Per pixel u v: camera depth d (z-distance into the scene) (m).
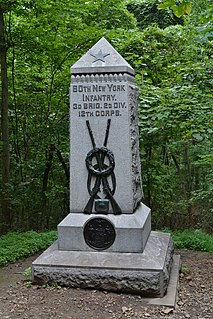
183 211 12.14
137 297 5.08
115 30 10.46
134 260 5.30
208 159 9.42
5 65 9.84
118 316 4.57
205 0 8.48
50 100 11.02
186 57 10.07
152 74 11.27
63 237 5.69
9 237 8.40
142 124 7.93
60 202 12.56
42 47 9.95
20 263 7.00
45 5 9.59
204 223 12.09
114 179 5.73
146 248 5.62
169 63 11.15
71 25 9.97
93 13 11.02
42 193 11.41
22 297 5.11
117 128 5.76
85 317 4.54
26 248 7.54
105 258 5.40
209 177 11.65
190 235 8.98
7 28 10.43
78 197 5.82
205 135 8.03
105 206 5.70
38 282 5.43
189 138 11.21
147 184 11.41
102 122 5.79
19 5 9.78
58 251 5.64
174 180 12.66
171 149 12.27
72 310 4.72
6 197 10.07
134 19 13.01
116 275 5.18
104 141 5.78
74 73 5.82
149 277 5.09
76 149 5.85
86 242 5.62
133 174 5.87
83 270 5.30
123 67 5.73
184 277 6.21
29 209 11.73
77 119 5.83
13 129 11.70
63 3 9.73
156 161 11.55
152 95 8.59
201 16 7.21
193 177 12.97
